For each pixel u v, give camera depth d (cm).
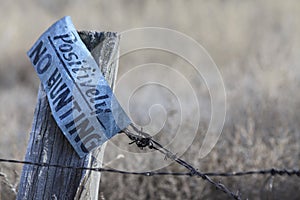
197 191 752
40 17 1964
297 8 2000
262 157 782
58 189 430
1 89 1509
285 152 798
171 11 1956
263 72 1112
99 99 416
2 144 796
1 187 655
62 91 420
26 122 955
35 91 1348
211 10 1948
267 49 1355
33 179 433
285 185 771
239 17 1917
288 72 1098
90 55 422
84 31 435
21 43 1775
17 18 1908
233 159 785
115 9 2005
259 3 2056
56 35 427
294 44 1457
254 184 768
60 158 430
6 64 1691
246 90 1030
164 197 738
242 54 1586
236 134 823
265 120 894
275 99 943
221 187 481
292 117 912
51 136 432
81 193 428
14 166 714
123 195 738
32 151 434
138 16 1947
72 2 2103
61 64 421
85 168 426
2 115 945
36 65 432
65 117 418
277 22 1928
